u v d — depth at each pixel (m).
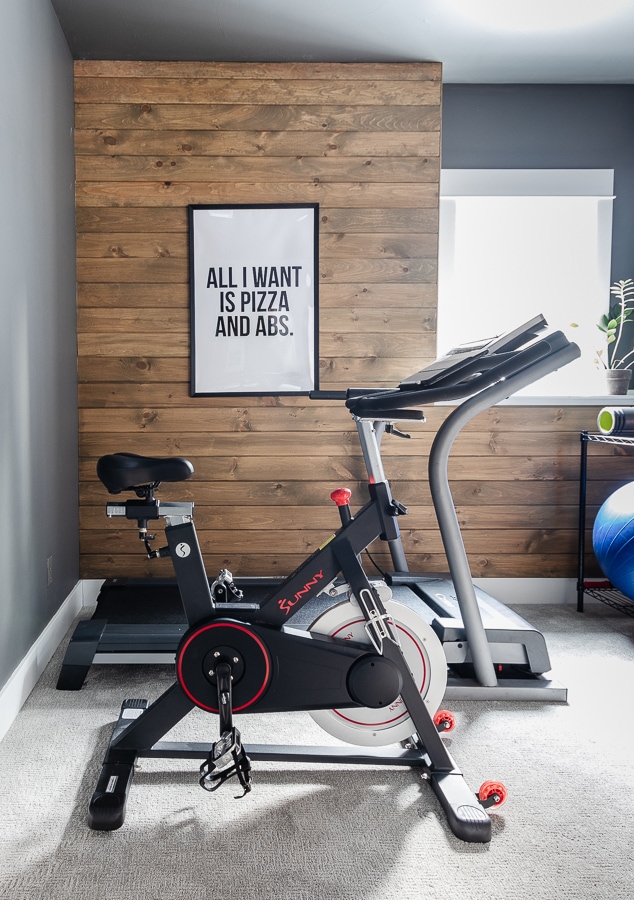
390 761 1.76
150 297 3.19
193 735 2.02
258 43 3.01
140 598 2.85
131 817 1.59
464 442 3.30
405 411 1.80
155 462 1.66
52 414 2.69
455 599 2.70
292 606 1.71
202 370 3.21
